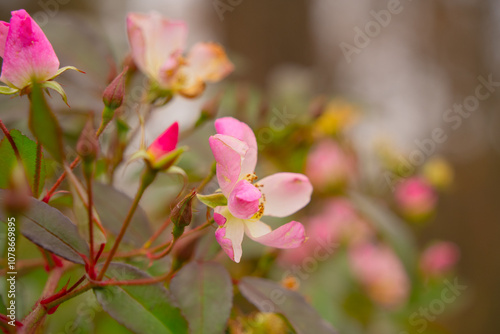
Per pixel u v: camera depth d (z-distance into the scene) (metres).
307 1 1.27
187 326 0.51
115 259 0.55
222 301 0.53
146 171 0.52
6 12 0.91
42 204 0.51
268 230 0.53
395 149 0.92
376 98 1.37
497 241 1.90
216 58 0.60
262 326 0.58
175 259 0.52
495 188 1.90
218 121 0.52
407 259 0.75
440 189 0.95
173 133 0.52
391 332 0.91
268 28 1.22
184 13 0.91
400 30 1.61
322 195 0.84
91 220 0.50
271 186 0.54
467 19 1.86
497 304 1.90
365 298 0.91
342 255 0.91
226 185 0.51
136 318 0.51
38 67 0.51
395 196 0.93
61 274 0.54
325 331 0.55
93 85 0.62
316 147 0.84
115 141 0.59
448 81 1.80
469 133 1.78
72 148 0.63
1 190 0.50
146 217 0.56
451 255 0.96
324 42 1.35
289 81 0.87
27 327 0.50
